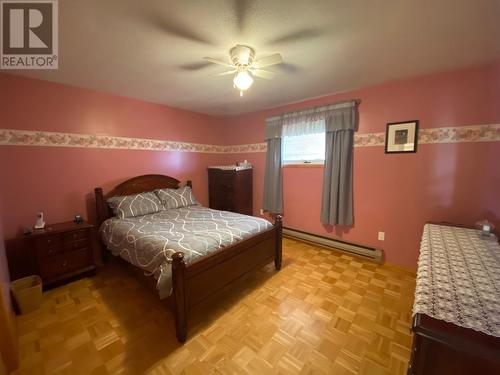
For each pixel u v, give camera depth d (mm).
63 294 2229
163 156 3580
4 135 2240
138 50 1829
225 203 3988
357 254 2975
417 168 2502
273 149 3703
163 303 1842
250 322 1838
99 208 2779
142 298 2172
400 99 2537
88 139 2783
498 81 2059
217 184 4062
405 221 2627
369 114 2764
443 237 1807
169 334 1716
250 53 1808
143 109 3293
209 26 1515
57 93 2531
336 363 1469
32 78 2363
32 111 2383
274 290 2279
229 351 1562
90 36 1624
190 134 3941
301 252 3184
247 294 2213
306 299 2133
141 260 1997
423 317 865
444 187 2369
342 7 1325
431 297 995
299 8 1333
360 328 1769
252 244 2270
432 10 1348
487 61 2045
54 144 2535
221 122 4465
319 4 1299
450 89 2264
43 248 2219
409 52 1885
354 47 1802
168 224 2490
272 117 3660
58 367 1439
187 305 1638
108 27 1516
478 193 2205
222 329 1764
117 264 2766
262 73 1978
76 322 1843
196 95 3059
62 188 2611
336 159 2986
